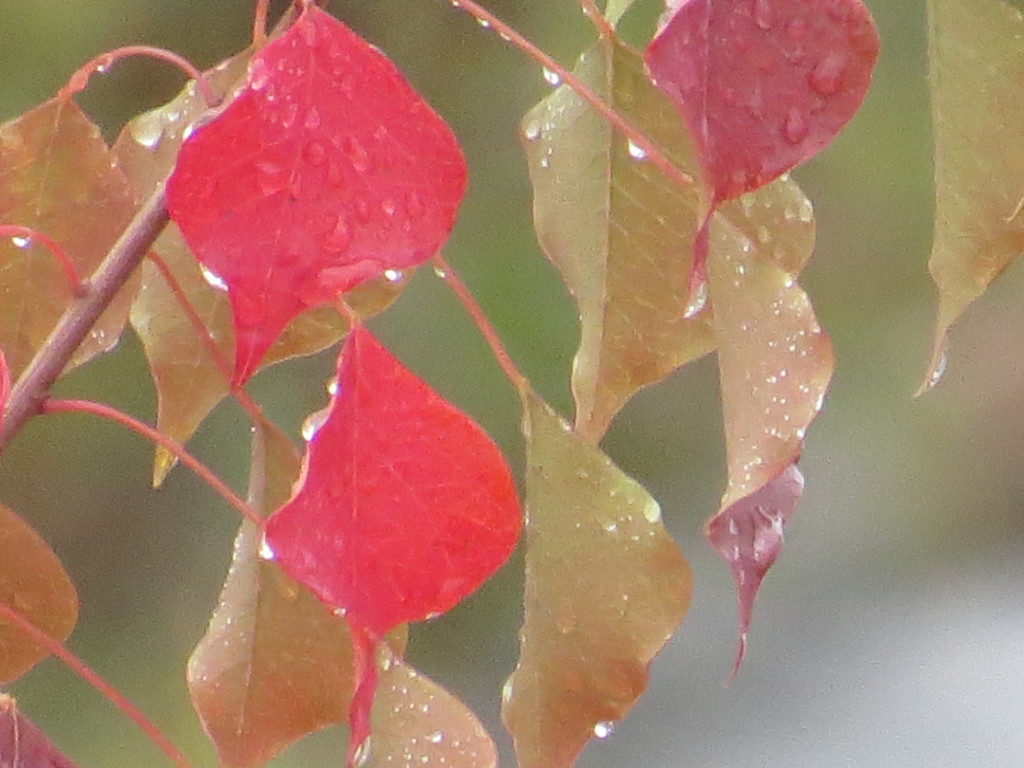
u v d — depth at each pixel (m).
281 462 1.36
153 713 2.93
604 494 1.32
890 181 2.75
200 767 2.89
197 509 2.95
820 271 2.88
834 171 2.77
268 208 1.22
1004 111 1.28
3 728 1.30
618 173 1.32
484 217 2.63
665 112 1.31
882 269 2.88
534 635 1.32
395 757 1.33
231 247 1.22
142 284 1.36
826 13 1.21
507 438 2.64
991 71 1.28
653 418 3.09
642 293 1.32
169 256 1.36
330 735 2.91
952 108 1.29
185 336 1.36
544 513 1.32
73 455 2.90
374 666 1.25
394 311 2.65
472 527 1.25
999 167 1.29
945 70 1.28
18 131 1.33
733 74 1.21
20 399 1.30
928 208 2.78
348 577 1.24
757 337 1.27
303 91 1.23
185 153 1.22
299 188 1.23
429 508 1.25
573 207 1.32
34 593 1.34
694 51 1.21
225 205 1.22
